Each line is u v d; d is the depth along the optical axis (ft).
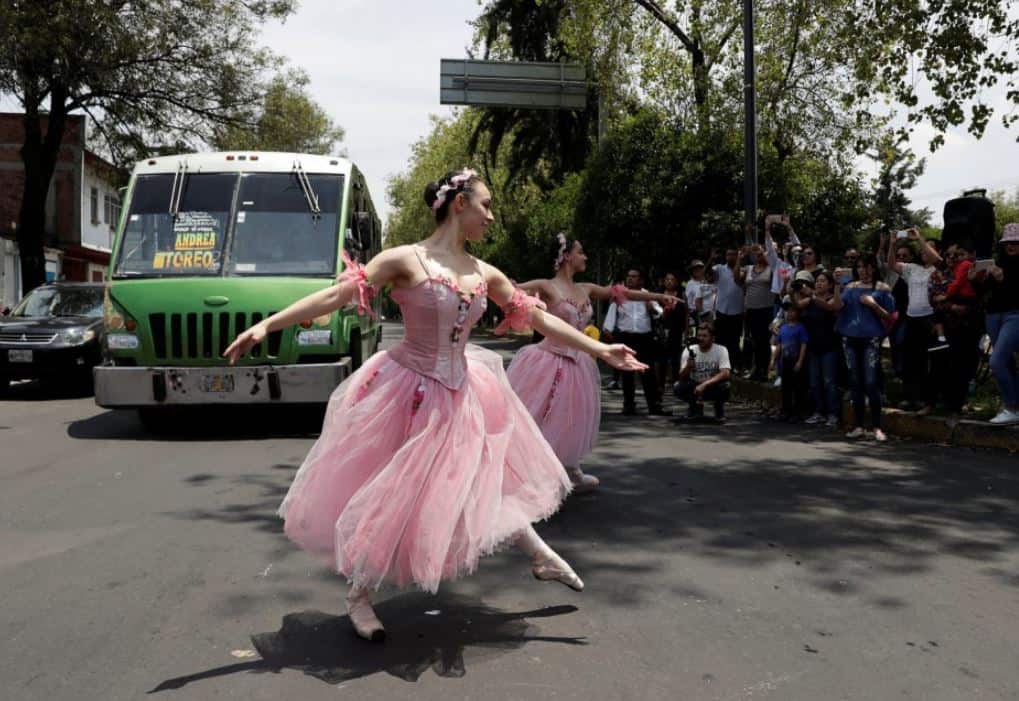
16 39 64.03
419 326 12.50
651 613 13.66
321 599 14.26
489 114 106.01
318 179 34.81
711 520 19.48
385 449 12.31
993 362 29.22
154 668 11.59
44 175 76.33
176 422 35.42
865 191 69.62
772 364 44.52
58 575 15.49
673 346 46.73
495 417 13.24
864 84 53.31
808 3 62.39
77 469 25.36
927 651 12.25
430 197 12.96
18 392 49.57
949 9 46.52
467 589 14.79
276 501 21.13
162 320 31.17
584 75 83.15
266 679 11.24
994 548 17.37
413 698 10.69
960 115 47.52
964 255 33.35
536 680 11.21
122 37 69.41
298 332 31.24
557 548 17.24
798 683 11.17
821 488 22.86
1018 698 10.80
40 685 11.09
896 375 40.73
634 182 65.36
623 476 24.39
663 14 68.69
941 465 26.07
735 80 65.62
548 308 21.39
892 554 16.93
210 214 33.58
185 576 15.44
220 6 75.20
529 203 127.24
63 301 50.21
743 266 45.52
